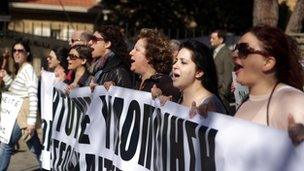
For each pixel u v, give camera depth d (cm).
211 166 326
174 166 369
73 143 547
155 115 397
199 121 338
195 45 394
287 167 264
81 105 531
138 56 470
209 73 393
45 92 629
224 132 313
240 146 300
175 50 526
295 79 312
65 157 568
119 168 451
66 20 2220
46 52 1330
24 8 2173
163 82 451
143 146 417
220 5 2020
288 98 296
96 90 499
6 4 2098
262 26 317
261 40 310
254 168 288
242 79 320
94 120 502
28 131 654
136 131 428
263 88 314
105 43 546
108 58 546
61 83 588
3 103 673
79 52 589
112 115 469
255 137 288
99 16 2164
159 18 2045
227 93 862
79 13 2233
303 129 254
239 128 302
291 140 261
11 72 918
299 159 256
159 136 390
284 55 310
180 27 2034
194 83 395
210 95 390
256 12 1113
